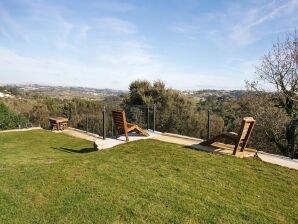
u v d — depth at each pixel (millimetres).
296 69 14336
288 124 12969
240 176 5863
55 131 17219
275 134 14242
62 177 5719
